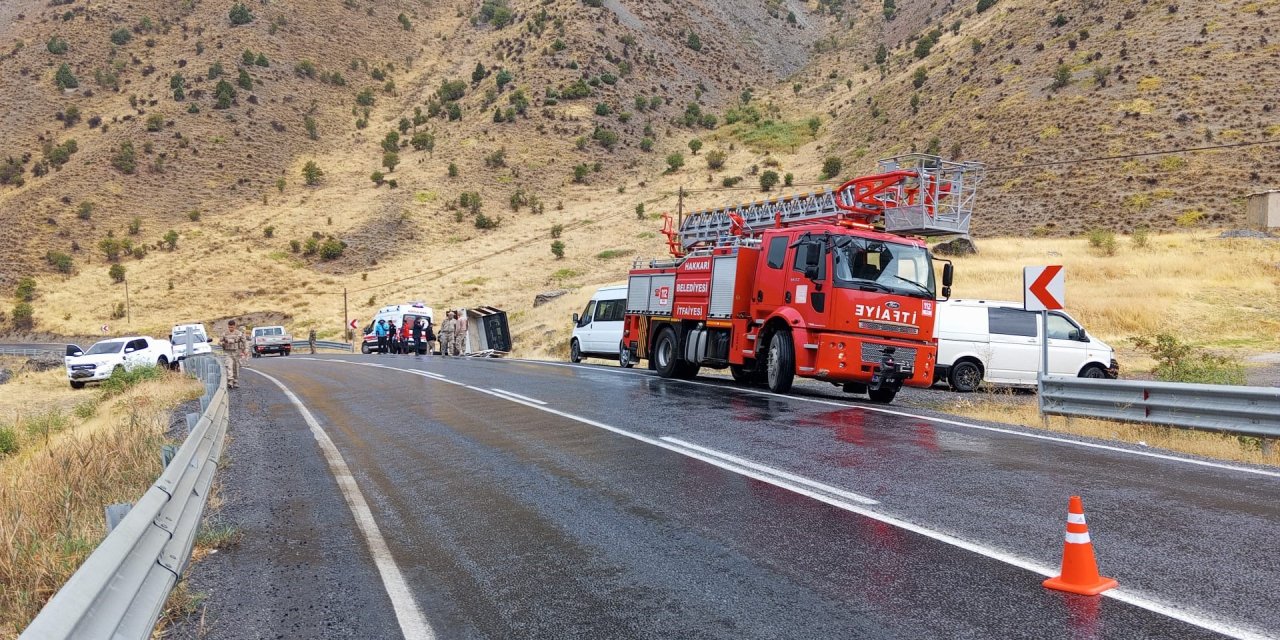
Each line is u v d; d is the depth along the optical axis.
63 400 30.53
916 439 10.10
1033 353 19.28
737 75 166.88
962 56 103.25
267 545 6.37
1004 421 12.67
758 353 15.66
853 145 100.50
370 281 81.50
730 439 10.23
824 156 103.31
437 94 148.88
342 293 79.12
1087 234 52.03
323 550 6.18
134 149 111.00
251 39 151.62
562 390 17.00
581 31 158.25
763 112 137.12
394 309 49.16
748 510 6.82
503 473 8.73
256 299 78.69
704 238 29.97
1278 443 10.09
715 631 4.36
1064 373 19.41
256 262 86.81
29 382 36.75
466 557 5.86
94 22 155.88
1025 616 4.43
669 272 19.20
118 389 25.23
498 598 5.00
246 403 17.38
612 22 166.50
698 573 5.32
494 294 69.81
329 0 179.25
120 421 14.44
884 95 111.50
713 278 17.08
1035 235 54.38
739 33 188.00
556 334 41.12
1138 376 20.70
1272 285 30.72
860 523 6.34
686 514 6.77
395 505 7.54
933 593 4.82
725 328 16.56
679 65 161.62
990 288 32.91
